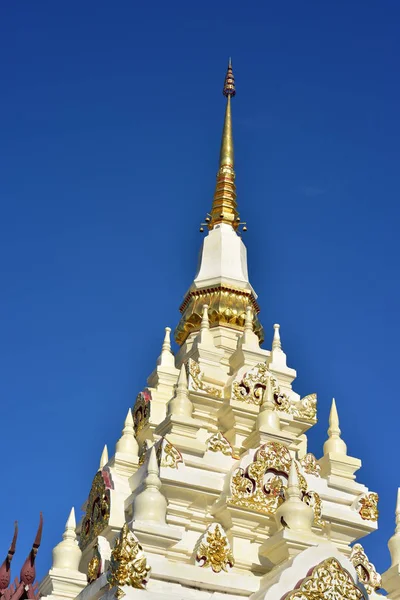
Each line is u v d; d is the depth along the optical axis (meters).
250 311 34.06
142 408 32.88
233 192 38.53
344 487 29.69
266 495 27.62
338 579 24.09
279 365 33.06
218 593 24.61
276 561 25.70
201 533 27.55
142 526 24.69
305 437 32.44
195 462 28.17
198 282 35.59
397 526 28.83
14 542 27.05
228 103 40.78
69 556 29.39
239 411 30.17
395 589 27.75
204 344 32.28
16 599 26.31
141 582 23.47
